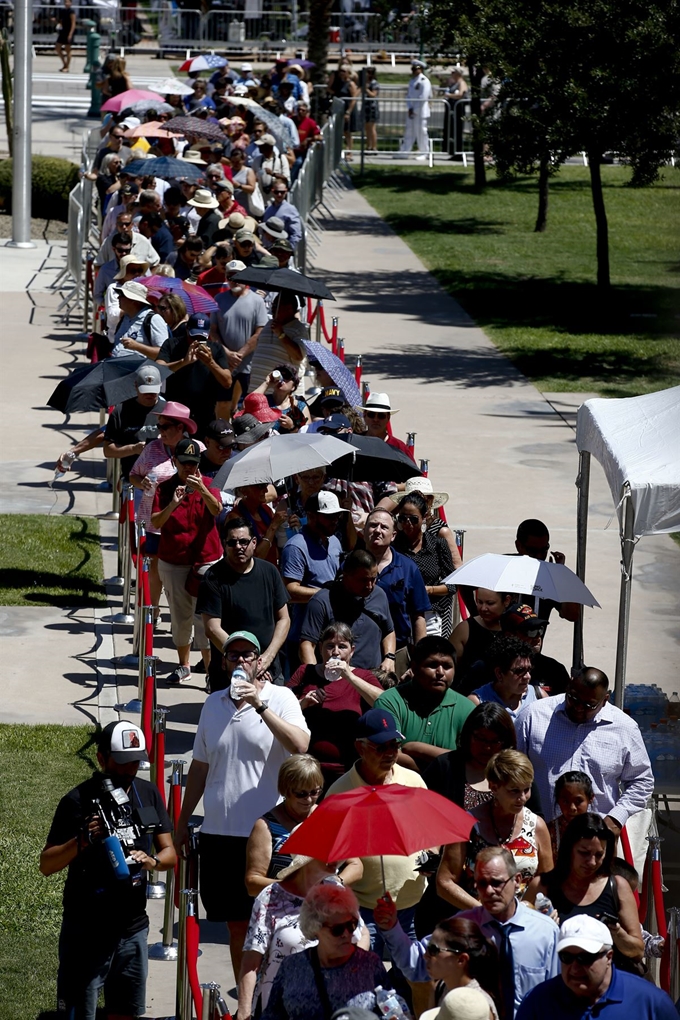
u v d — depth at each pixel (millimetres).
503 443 66000
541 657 32906
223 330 57562
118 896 25797
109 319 63875
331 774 29766
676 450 33156
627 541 31953
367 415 44938
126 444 48188
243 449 42062
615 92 80438
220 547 40906
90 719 40188
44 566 50875
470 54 88750
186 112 111625
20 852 33344
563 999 21641
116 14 180625
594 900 25016
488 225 123312
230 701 28109
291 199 95562
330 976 21562
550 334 87750
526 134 88500
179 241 71438
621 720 28891
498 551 52000
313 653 32969
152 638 39594
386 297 96125
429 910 25875
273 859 25219
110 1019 26688
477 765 26078
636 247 117062
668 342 86375
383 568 35625
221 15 183375
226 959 30344
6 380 72625
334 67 178500
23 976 29250
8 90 115312
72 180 115062
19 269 97625
